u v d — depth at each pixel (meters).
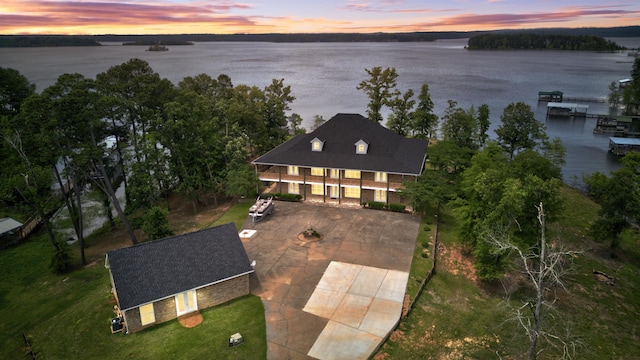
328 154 55.28
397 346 29.03
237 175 54.88
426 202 49.97
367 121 59.06
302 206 54.03
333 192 56.31
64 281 41.56
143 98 58.62
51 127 39.69
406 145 59.56
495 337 31.73
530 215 39.62
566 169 84.88
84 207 58.09
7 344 31.80
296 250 42.06
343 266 38.97
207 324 31.00
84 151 41.84
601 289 41.38
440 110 142.75
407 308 32.97
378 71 85.06
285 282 36.41
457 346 29.91
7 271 44.59
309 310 32.53
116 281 30.27
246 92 89.56
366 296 34.41
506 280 40.41
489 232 35.06
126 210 51.72
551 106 134.50
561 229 52.62
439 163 63.59
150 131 57.69
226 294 33.69
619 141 95.06
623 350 33.06
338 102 162.75
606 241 50.91
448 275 39.38
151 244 32.94
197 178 57.00
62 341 30.61
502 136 79.50
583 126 121.56
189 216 56.22
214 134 61.38
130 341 29.47
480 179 39.56
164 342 29.16
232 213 52.84
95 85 47.81
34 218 55.97
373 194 55.22
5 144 52.78
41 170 47.91
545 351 31.42
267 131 77.88
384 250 42.03
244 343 28.84
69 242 53.03
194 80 90.00
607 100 155.38
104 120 53.91
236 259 34.41
